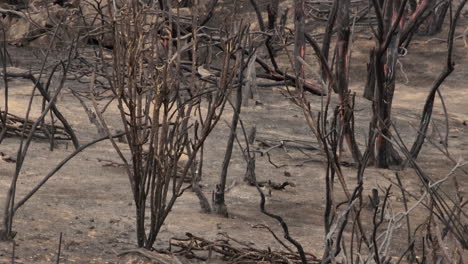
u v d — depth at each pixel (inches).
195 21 229.9
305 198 319.6
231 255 222.8
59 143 377.4
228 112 512.7
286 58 723.4
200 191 275.6
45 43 740.0
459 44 812.0
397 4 419.2
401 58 770.8
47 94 352.5
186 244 235.3
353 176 373.1
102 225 245.3
